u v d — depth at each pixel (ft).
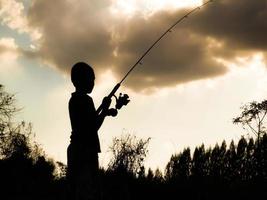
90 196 18.07
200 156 166.71
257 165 143.33
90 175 18.31
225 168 153.28
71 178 18.44
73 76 19.44
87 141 18.51
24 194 136.15
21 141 172.14
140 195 114.52
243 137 172.86
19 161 159.33
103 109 19.20
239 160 152.87
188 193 133.28
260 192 132.87
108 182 70.74
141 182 116.78
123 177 75.25
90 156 18.44
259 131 165.48
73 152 18.51
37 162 164.25
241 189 135.74
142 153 119.34
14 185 142.41
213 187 135.54
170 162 152.35
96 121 18.81
